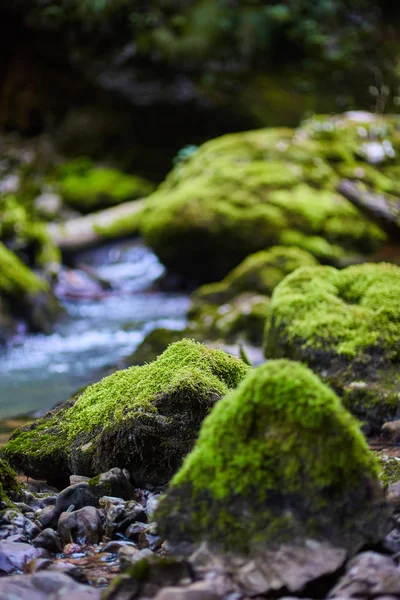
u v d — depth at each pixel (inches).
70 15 593.6
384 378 155.4
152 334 232.5
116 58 578.6
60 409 131.1
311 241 389.7
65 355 265.9
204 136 572.7
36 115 641.0
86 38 594.9
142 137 594.9
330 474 76.0
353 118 488.1
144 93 567.2
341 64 581.0
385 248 410.6
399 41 614.2
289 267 308.3
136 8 582.9
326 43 585.3
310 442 77.3
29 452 119.1
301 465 76.9
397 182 439.5
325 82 574.2
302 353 163.8
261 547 74.5
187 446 108.8
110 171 564.7
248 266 307.1
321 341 162.1
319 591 71.6
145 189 549.6
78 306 384.5
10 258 342.0
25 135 643.5
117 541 92.4
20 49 644.7
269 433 79.0
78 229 466.0
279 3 597.9
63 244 456.4
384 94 576.1
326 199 411.2
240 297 289.0
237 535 75.9
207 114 557.9
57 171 580.7
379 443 143.3
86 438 116.0
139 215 480.4
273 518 76.1
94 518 95.9
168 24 581.0
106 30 585.0
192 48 567.5
